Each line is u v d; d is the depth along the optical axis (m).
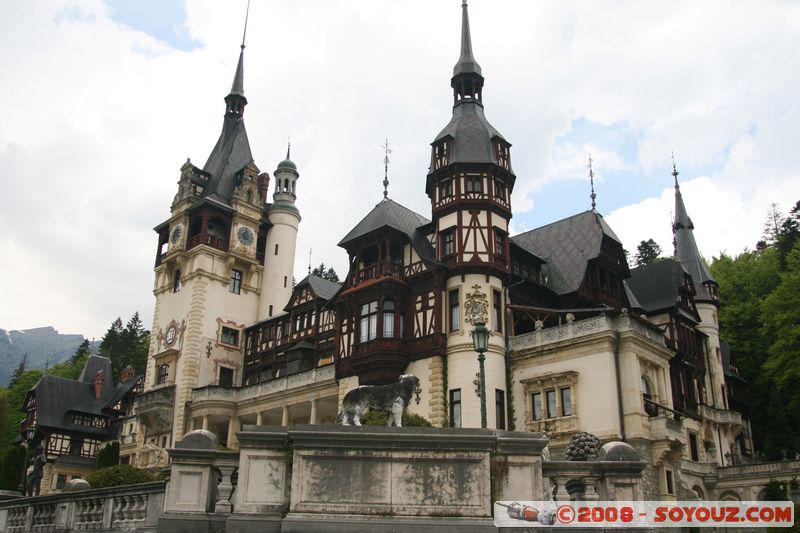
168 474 14.73
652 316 47.94
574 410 34.66
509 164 41.88
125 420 65.94
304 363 50.84
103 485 22.17
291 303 54.91
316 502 12.56
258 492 12.80
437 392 36.91
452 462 12.77
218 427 53.34
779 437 50.69
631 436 33.28
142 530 14.59
